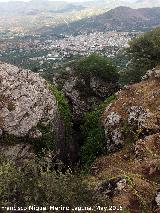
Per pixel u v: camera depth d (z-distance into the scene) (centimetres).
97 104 3353
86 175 1902
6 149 1911
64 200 1123
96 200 1205
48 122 2106
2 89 2055
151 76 2623
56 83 3478
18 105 2022
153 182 1479
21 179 1142
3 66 2214
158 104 2208
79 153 2542
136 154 1880
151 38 3291
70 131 2645
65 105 2623
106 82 3481
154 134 1956
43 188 1123
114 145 2217
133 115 2217
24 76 2238
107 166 1973
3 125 1941
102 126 2430
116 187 1440
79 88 3419
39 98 2161
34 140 2008
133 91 2497
